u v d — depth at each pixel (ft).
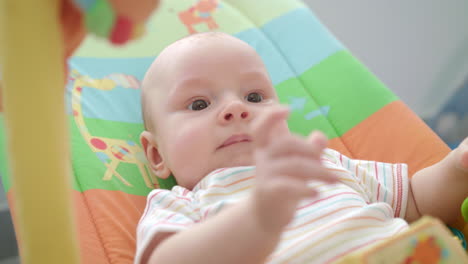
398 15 6.27
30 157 1.13
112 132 3.49
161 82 3.18
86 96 3.68
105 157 3.28
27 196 1.14
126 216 2.95
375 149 3.45
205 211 2.42
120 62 4.01
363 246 2.16
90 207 2.94
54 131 1.16
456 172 2.71
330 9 6.22
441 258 1.71
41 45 1.13
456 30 6.31
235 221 1.61
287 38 4.35
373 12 6.25
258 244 1.57
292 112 3.79
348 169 2.99
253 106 3.01
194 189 2.81
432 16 6.30
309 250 2.15
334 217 2.41
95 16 1.17
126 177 3.22
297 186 1.34
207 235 1.67
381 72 6.52
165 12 4.42
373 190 2.91
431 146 3.35
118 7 1.15
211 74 3.04
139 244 2.35
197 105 3.01
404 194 2.89
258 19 4.57
